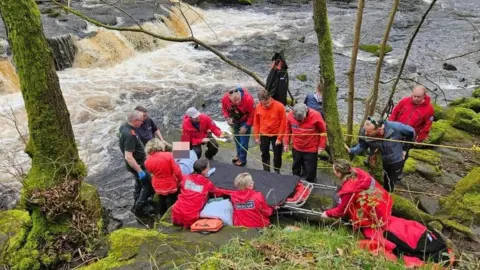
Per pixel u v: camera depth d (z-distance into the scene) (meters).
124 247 5.13
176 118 12.75
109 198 8.71
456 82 15.42
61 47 15.00
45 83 5.00
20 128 11.45
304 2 26.58
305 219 6.29
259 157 9.09
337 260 4.46
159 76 15.65
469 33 20.23
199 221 5.75
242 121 8.35
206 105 13.53
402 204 6.71
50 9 18.31
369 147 6.82
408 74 16.03
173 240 5.29
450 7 24.44
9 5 4.73
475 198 7.63
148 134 7.84
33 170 5.24
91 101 13.39
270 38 20.33
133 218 7.96
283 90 8.41
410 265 4.85
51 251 5.05
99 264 4.86
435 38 19.73
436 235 5.69
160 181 7.07
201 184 6.12
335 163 5.57
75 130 11.67
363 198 5.24
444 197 8.20
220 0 25.39
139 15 19.14
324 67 6.67
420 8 24.39
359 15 7.11
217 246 5.12
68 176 5.27
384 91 14.52
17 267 5.00
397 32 20.67
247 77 15.94
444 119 11.95
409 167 9.20
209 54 17.97
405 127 6.69
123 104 13.40
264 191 6.61
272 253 4.69
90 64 15.70
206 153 8.38
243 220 5.87
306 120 7.14
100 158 10.31
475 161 9.99
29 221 5.34
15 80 13.77
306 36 20.59
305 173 7.57
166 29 19.17
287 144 7.48
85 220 5.25
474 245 6.38
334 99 6.88
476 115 11.64
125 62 16.50
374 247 5.06
